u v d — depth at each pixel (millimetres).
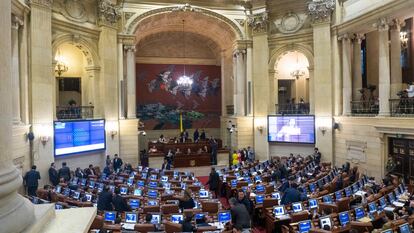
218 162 21828
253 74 21562
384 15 15336
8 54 2299
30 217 2434
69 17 16906
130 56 20000
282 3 20891
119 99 19500
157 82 26391
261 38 21297
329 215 8438
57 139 15500
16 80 13570
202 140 23812
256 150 21375
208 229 7633
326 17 18938
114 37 19016
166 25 23344
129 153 19688
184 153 21688
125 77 20109
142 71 26094
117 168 17406
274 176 14547
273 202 10461
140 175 15047
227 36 23219
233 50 22625
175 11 20484
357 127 16766
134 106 20234
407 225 7297
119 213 9016
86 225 2715
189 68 27141
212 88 27531
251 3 21516
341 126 18172
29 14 14578
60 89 19594
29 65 14570
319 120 19203
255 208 10648
